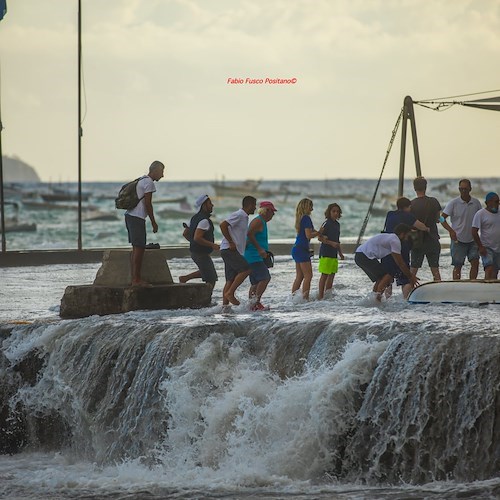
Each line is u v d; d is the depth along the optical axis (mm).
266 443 42938
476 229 64438
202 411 45062
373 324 43625
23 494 40188
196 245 59156
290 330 45781
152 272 58750
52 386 51688
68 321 53406
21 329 53938
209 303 59125
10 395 53094
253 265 55406
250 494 37812
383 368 40531
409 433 39062
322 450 41125
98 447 48594
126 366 48438
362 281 76188
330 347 43562
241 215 54656
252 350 46500
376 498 35469
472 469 37500
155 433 46250
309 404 41938
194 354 46594
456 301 50969
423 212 64562
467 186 65938
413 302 52250
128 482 41250
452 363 38969
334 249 60438
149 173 57250
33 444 52281
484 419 37531
